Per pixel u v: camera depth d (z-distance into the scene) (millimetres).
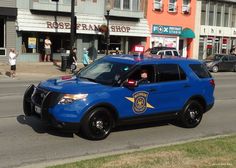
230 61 35875
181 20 42938
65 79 9633
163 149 7895
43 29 32125
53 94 8742
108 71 9719
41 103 8922
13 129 9883
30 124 10406
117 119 9367
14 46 31375
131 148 8773
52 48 33594
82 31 34312
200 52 46250
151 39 40250
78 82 9250
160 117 10203
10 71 25922
